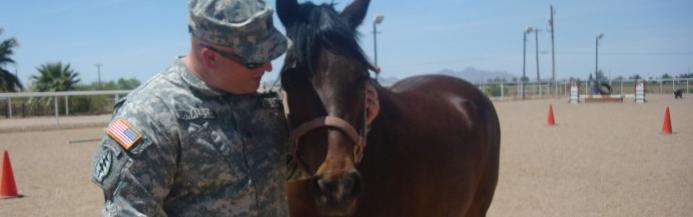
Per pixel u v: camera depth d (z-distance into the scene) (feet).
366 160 9.30
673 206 20.24
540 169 28.25
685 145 35.91
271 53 6.34
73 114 99.25
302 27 8.14
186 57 6.67
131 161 5.90
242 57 6.22
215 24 6.00
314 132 7.80
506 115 66.69
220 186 6.42
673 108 73.00
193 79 6.36
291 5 8.52
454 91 14.42
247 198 6.52
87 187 25.93
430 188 10.77
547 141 39.68
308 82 7.97
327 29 8.08
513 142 39.47
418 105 11.81
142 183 5.95
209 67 6.37
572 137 41.83
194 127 6.24
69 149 40.45
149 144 5.98
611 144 37.24
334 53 8.01
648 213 19.36
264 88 8.53
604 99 100.01
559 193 22.80
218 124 6.40
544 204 20.99
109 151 5.97
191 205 6.35
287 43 6.59
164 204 6.46
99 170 5.99
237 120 6.57
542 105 90.99
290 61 8.05
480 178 13.89
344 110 7.86
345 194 7.46
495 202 21.48
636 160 30.40
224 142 6.39
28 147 41.78
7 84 123.24
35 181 27.40
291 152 8.00
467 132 12.82
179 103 6.25
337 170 7.50
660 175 26.05
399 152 9.94
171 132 6.13
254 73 6.53
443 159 11.23
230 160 6.40
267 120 6.98
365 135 8.47
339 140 7.67
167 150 6.10
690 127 46.78
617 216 19.08
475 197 14.03
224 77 6.39
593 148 35.47
